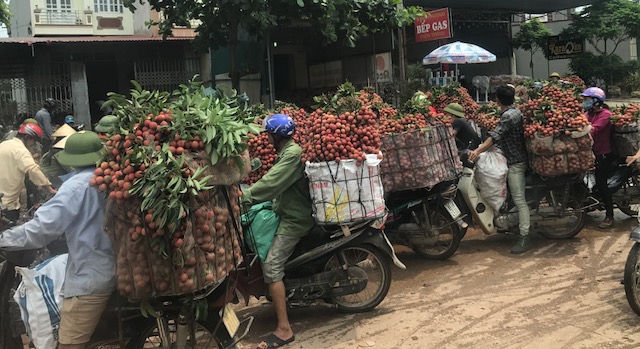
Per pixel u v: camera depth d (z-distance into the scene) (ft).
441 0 61.57
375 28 33.58
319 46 46.34
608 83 84.79
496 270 17.75
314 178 13.26
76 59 45.80
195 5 30.66
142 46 47.11
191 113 9.04
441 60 47.62
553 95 18.62
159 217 8.38
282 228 13.37
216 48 33.94
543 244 20.30
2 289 10.74
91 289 9.39
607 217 22.00
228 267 9.59
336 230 14.15
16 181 18.13
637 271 13.16
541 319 13.80
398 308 15.07
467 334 13.19
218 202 9.29
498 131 18.38
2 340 10.77
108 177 8.66
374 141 13.53
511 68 77.30
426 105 17.62
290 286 13.94
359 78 41.91
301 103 46.47
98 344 10.61
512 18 80.23
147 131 8.77
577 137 17.92
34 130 19.84
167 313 10.02
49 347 9.95
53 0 62.80
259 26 30.04
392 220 18.53
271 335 13.23
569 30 80.23
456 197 19.81
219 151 8.99
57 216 9.27
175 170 8.41
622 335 12.70
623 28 83.56
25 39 42.68
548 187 19.58
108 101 9.25
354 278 14.33
